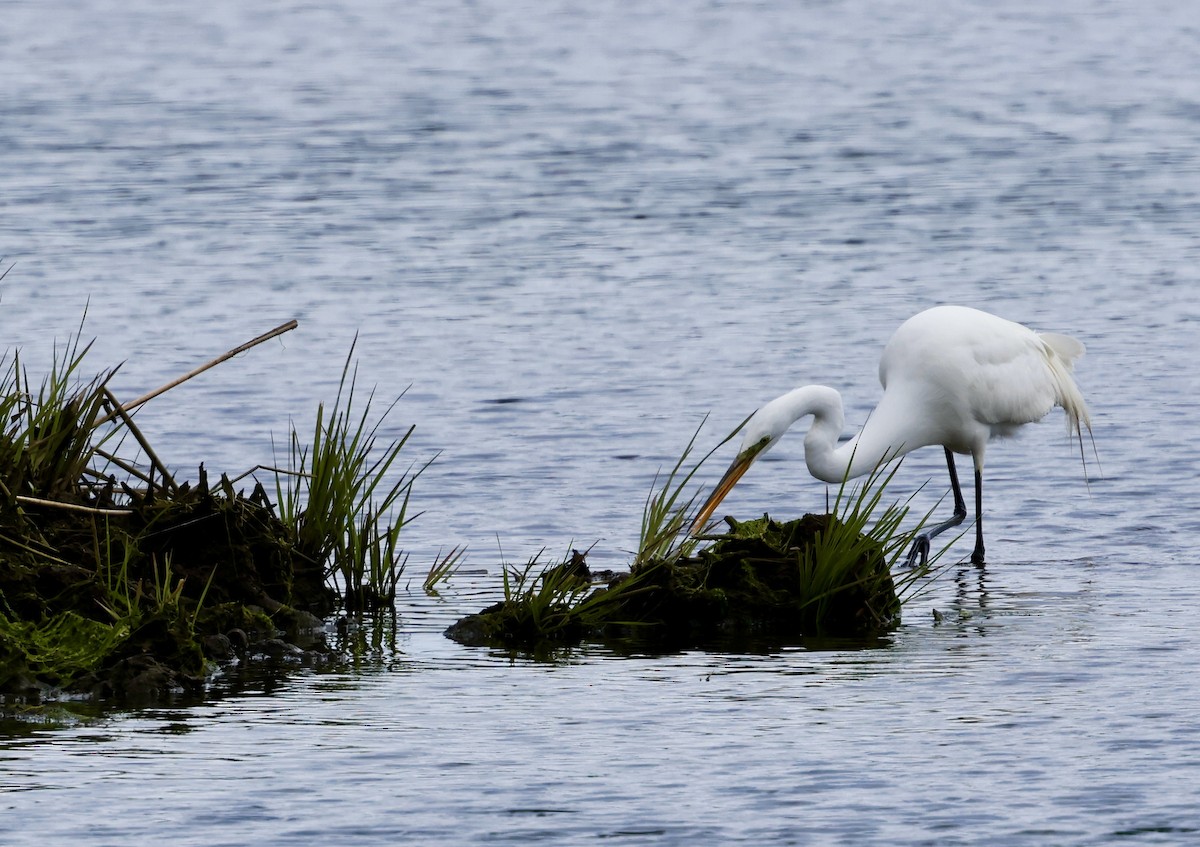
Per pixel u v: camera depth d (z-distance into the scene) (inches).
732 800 315.9
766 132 1694.1
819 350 865.5
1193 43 2365.9
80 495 470.6
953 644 431.2
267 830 301.9
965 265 1096.2
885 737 350.9
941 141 1638.8
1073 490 627.8
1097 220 1251.2
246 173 1440.7
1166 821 304.2
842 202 1332.4
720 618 454.6
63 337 868.0
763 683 394.9
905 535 484.1
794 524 478.6
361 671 407.8
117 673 387.5
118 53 2260.1
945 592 495.8
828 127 1723.7
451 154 1555.1
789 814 309.0
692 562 476.1
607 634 447.5
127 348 849.5
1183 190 1369.3
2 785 322.3
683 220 1259.2
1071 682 390.9
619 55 2305.6
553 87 2004.2
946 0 2906.0
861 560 461.4
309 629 444.5
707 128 1716.3
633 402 757.3
